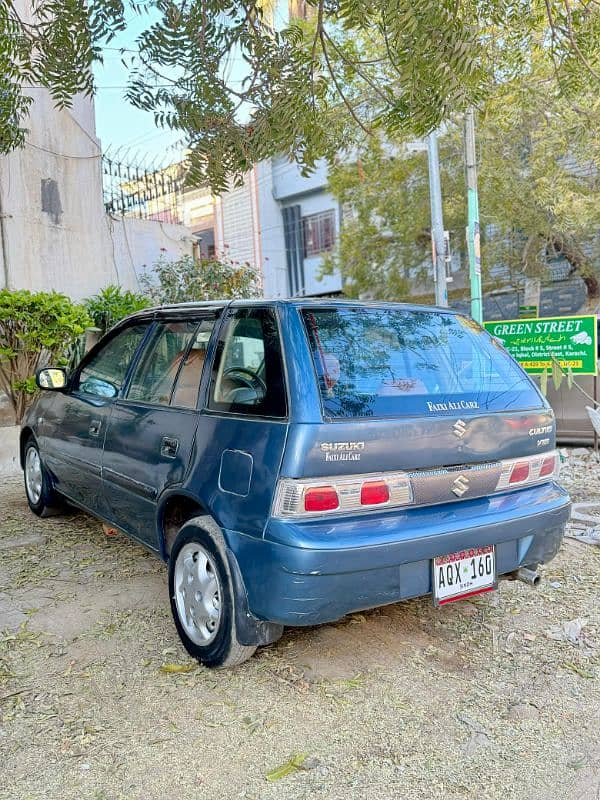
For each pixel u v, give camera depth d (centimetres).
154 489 345
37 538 495
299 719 273
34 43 477
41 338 708
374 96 972
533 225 1337
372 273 1711
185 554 320
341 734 263
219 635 294
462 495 301
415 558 279
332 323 311
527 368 835
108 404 414
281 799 227
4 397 788
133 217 1034
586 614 377
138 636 342
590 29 466
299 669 312
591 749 256
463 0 445
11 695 287
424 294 1877
